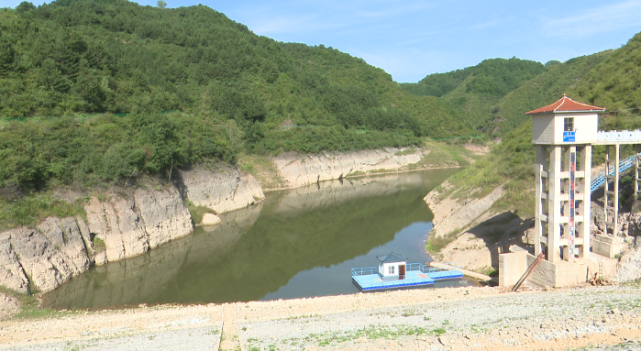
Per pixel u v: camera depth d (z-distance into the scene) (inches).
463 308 1037.8
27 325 1091.9
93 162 1820.9
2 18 2512.3
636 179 1284.4
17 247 1365.7
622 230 1267.2
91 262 1654.8
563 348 678.5
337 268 1662.2
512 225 1632.6
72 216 1642.5
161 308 1253.1
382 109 6181.1
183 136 2625.5
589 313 848.9
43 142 1715.1
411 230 2188.7
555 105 1153.4
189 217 2299.5
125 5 5275.6
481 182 2151.8
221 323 1052.5
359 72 7864.2
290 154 4104.3
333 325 974.4
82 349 900.0
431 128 6668.3
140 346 903.1
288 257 1841.8
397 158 5300.2
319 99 5418.3
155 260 1788.9
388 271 1435.8
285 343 869.2
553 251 1159.6
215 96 4089.6
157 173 2194.9
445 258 1651.1
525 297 1074.7
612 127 1870.1
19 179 1510.8
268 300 1326.3
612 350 635.5
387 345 789.9
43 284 1387.8
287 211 2864.2
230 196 2888.8
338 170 4537.4
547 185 1214.3
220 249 1972.2
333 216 2672.2
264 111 4490.7
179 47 4768.7
